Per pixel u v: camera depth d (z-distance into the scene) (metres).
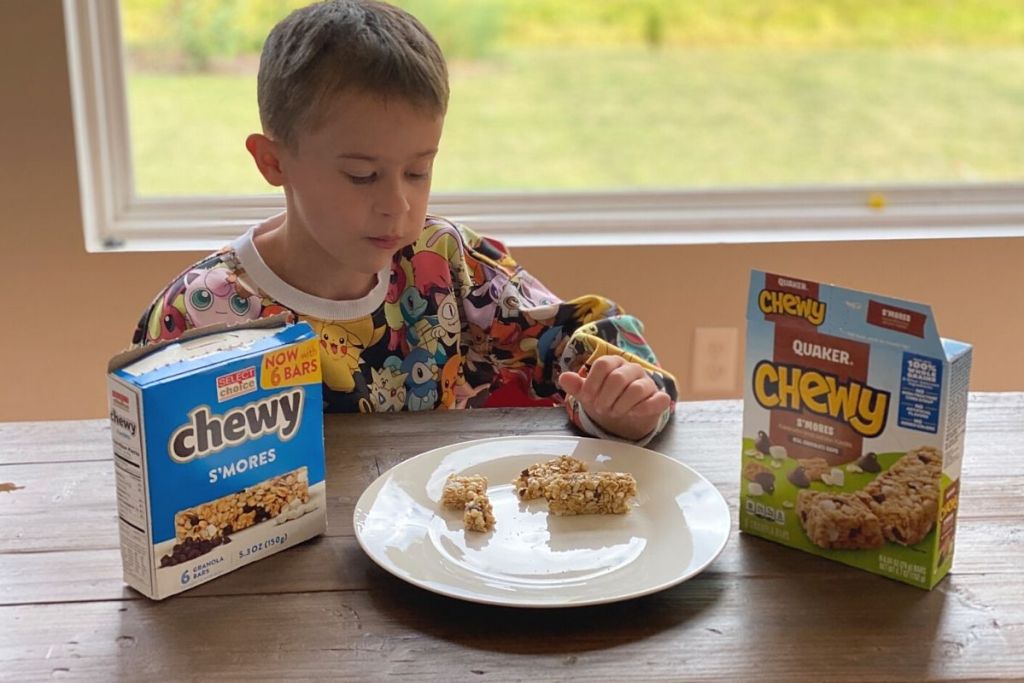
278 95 1.22
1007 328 2.22
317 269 1.38
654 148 2.64
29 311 2.03
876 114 2.80
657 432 1.21
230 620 0.88
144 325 1.35
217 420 0.90
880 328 0.89
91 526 1.02
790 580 0.93
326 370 1.40
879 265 2.16
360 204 1.21
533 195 2.23
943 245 2.16
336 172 1.20
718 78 2.85
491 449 1.14
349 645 0.85
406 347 1.46
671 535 0.97
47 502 1.06
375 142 1.17
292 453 0.96
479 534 0.98
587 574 0.92
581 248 2.10
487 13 2.77
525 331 1.48
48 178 1.97
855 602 0.90
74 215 1.99
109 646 0.85
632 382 1.18
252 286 1.38
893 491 0.91
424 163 1.22
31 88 1.92
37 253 2.00
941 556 0.92
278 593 0.91
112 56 2.04
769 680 0.81
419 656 0.83
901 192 2.29
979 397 1.29
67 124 1.95
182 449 0.89
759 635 0.86
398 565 0.92
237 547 0.94
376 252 1.24
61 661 0.83
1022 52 2.80
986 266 2.18
